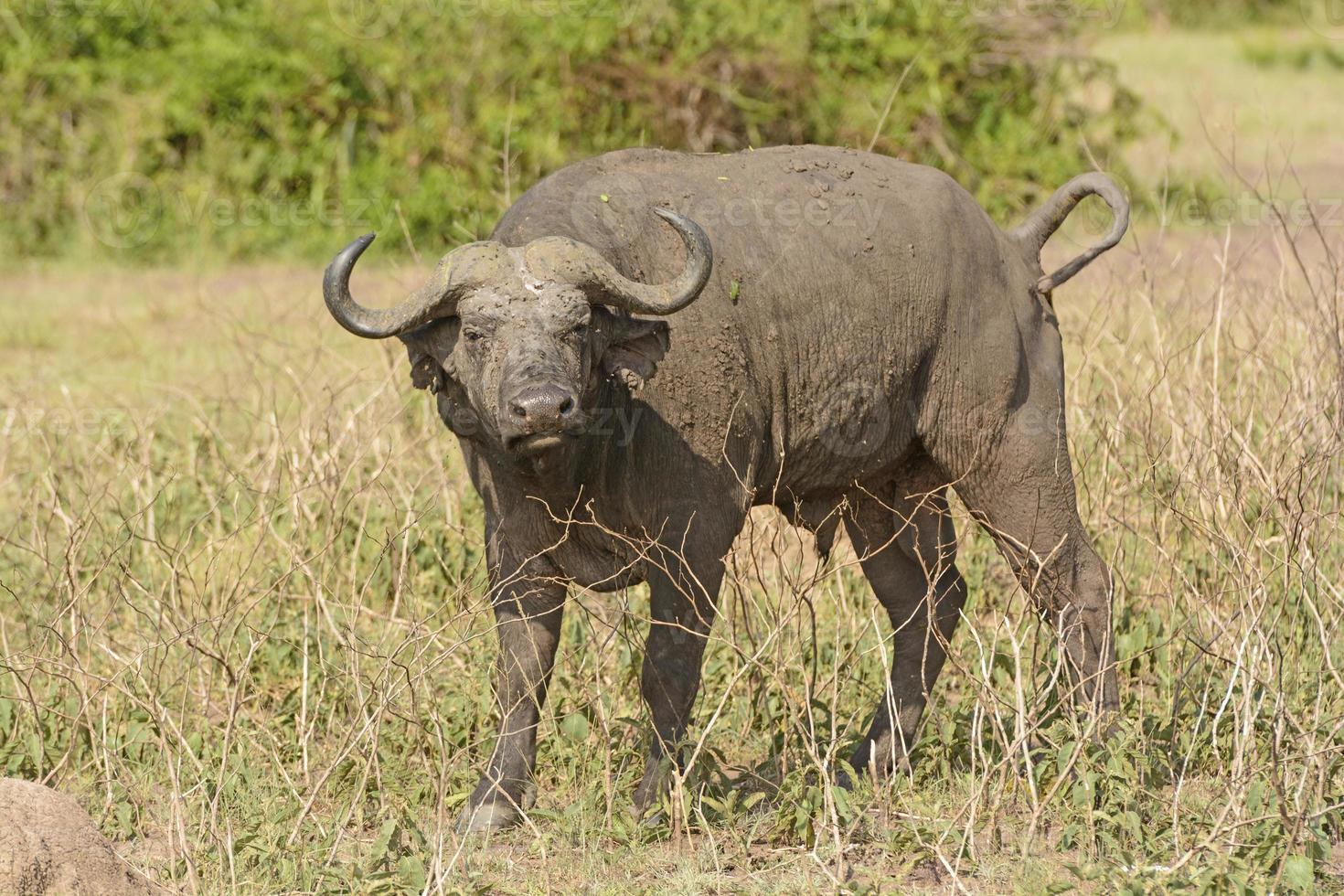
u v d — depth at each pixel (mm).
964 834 14898
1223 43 79250
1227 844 14391
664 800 15398
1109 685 17375
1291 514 17234
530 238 15461
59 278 44688
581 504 15438
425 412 25094
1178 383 22250
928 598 16547
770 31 45750
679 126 46031
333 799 16297
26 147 48188
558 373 13617
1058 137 46781
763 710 17641
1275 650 17109
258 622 19500
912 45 45344
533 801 16047
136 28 49562
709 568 15750
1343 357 19797
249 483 21844
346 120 48031
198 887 14000
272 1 48469
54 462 24172
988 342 17094
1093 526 21281
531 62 46469
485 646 18531
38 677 18594
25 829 12453
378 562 18125
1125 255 32125
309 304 36812
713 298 15688
